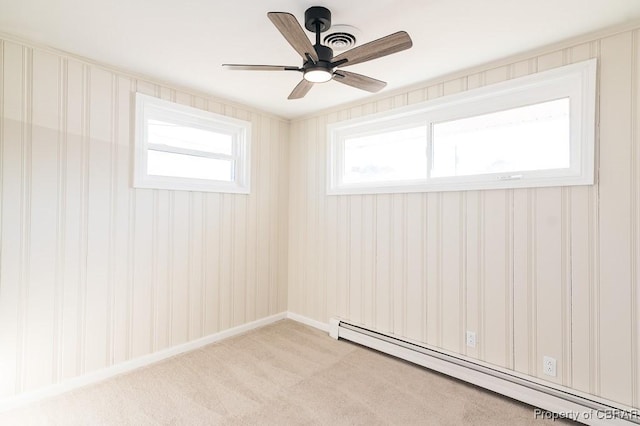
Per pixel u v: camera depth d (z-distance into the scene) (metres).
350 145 3.54
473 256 2.60
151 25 2.04
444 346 2.75
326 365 2.83
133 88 2.73
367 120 3.27
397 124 3.12
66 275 2.42
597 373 2.08
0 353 2.16
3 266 2.18
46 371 2.33
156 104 2.85
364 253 3.30
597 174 2.08
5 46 2.16
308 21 1.88
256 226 3.70
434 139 2.90
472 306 2.60
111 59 2.48
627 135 1.99
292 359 2.94
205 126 3.28
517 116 2.48
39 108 2.29
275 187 3.89
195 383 2.53
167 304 2.96
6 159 2.18
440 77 2.75
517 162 2.47
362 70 2.63
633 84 1.97
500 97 2.52
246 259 3.60
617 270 2.03
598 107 2.07
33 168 2.27
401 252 3.02
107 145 2.59
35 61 2.27
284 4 1.82
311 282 3.79
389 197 3.11
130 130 2.71
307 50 1.76
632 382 1.97
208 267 3.26
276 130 3.89
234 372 2.70
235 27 2.06
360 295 3.32
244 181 3.55
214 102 3.27
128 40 2.22
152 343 2.87
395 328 3.05
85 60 2.46
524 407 2.24
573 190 2.18
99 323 2.57
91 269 2.53
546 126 2.36
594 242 2.10
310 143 3.81
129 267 2.73
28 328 2.27
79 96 2.45
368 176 3.38
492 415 2.16
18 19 1.98
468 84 2.64
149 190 2.84
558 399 2.14
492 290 2.51
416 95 2.94
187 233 3.10
